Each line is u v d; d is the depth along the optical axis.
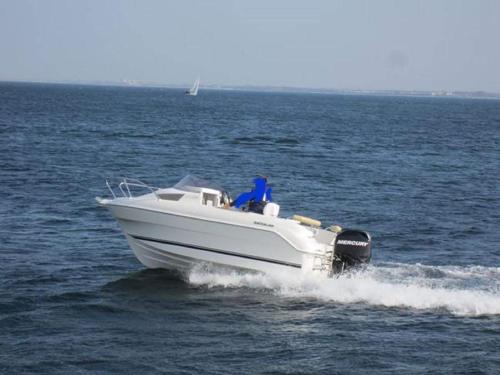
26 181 73.06
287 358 28.50
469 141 163.62
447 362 28.31
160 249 39.34
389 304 34.88
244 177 84.31
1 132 132.00
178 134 149.88
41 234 49.31
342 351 29.28
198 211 38.09
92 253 44.56
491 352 29.38
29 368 26.88
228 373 26.97
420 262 44.69
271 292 36.69
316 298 35.69
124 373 26.72
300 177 85.56
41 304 34.31
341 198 70.44
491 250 48.91
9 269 40.19
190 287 37.69
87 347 29.06
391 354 29.03
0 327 31.05
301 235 37.06
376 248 48.31
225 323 32.34
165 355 28.52
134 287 37.53
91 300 35.16
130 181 77.50
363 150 128.50
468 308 34.28
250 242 37.41
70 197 64.56
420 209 65.31
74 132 142.12
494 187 83.62
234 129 176.62
